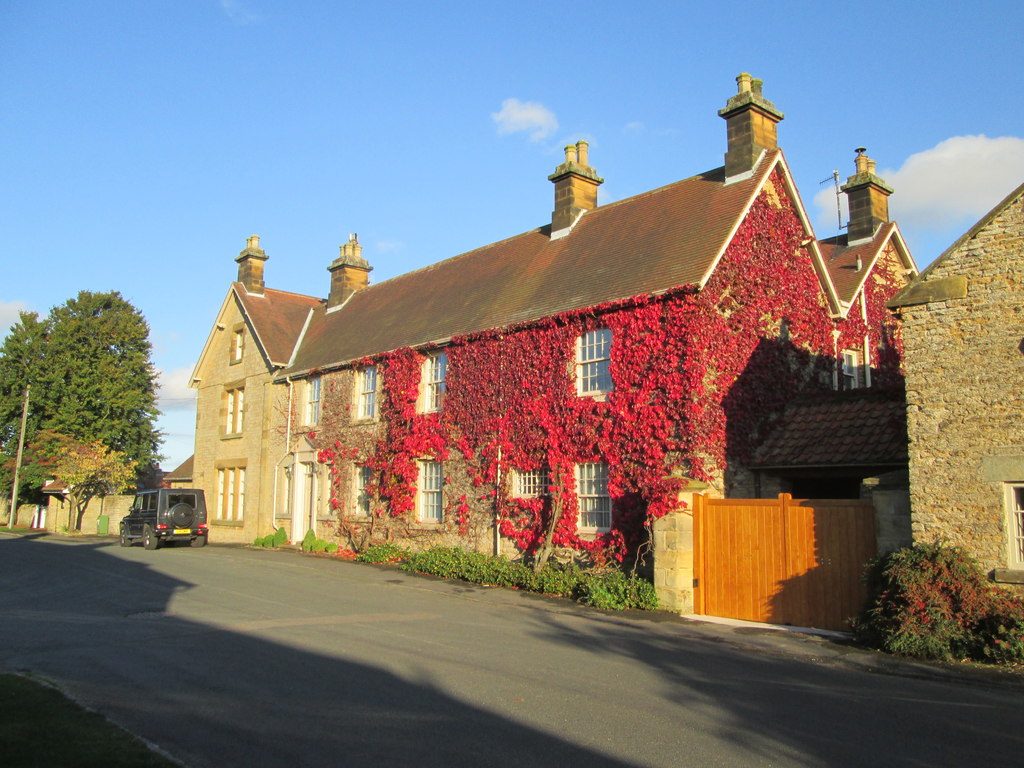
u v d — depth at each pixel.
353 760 6.48
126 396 50.91
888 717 7.85
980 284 11.94
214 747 6.78
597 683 9.02
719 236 17.42
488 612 14.16
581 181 23.44
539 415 19.16
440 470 22.45
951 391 11.97
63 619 13.00
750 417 17.39
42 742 6.34
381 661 9.95
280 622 12.73
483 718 7.61
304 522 28.03
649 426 16.77
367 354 25.17
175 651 10.52
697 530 14.69
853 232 25.58
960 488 11.70
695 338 16.41
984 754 6.79
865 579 12.14
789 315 19.11
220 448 33.28
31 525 53.34
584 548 17.83
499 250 25.52
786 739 7.10
